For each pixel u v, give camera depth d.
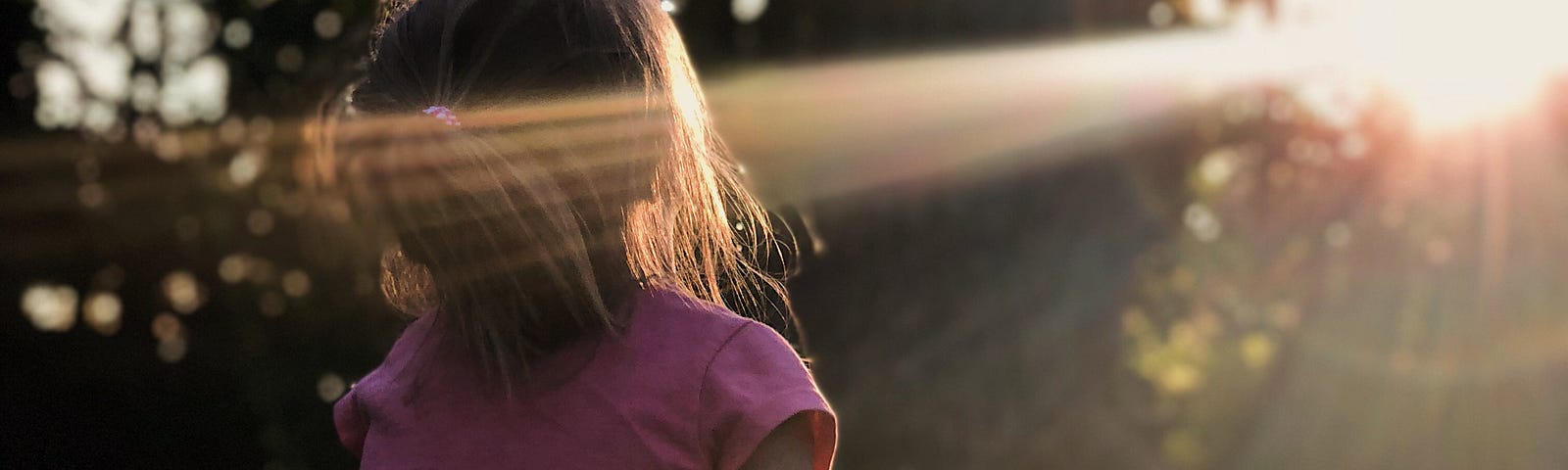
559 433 1.14
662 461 1.11
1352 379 10.48
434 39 1.19
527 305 1.14
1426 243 11.12
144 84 6.22
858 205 5.39
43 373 6.06
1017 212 5.70
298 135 6.08
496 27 1.17
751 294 1.38
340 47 5.84
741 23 5.92
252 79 6.25
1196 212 7.05
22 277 5.98
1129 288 6.07
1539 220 11.30
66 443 6.09
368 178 1.17
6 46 5.95
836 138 5.41
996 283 5.64
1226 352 9.68
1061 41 5.81
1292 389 10.23
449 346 1.25
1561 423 10.63
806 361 1.38
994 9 5.66
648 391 1.13
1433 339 10.67
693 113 1.26
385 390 1.28
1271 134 9.31
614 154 1.16
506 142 1.13
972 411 5.63
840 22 5.69
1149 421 6.45
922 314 5.49
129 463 6.22
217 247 6.32
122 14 6.09
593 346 1.16
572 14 1.18
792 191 5.22
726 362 1.14
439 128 1.13
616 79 1.17
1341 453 10.25
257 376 6.29
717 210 1.27
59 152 6.09
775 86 5.54
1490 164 11.23
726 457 1.12
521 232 1.11
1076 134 5.86
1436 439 10.56
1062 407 5.83
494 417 1.17
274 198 6.25
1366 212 10.60
